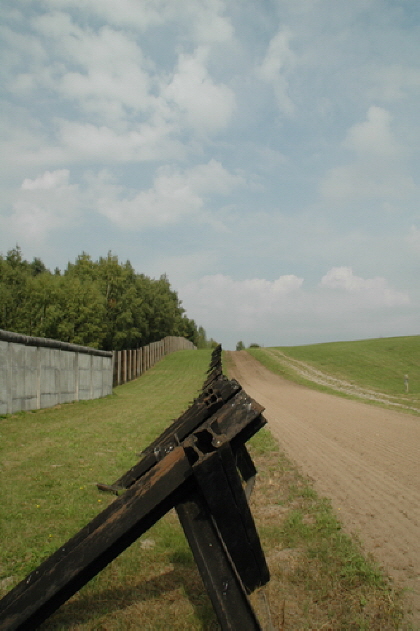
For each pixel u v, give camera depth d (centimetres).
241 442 338
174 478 255
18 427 1420
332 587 414
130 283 8912
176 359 6731
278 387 3644
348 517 609
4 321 5778
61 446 1098
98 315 6012
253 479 707
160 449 369
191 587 418
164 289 11881
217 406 418
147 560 475
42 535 527
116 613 374
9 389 1691
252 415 300
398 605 382
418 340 6944
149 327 9512
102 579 433
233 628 238
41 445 1110
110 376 2933
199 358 6819
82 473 826
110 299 7162
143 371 5269
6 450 1041
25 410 1808
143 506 255
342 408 2089
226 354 7381
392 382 3884
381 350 6200
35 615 257
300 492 730
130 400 2559
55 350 2106
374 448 1102
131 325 7619
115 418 1706
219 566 249
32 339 1853
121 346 7238
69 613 375
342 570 445
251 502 693
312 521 599
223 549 253
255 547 284
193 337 14075
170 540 523
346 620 362
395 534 547
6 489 714
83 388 2472
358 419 1678
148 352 5628
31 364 1869
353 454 1031
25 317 5750
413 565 461
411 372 4478
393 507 650
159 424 1523
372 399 2584
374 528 567
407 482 786
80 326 5900
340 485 771
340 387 3503
